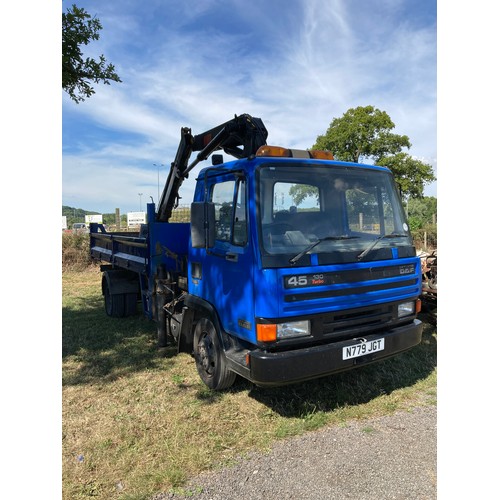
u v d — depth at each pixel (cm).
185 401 388
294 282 306
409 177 2498
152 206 549
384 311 363
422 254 626
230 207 362
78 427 342
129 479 273
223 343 366
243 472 280
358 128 2442
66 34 536
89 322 695
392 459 292
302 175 351
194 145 560
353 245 349
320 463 289
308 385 413
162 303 530
